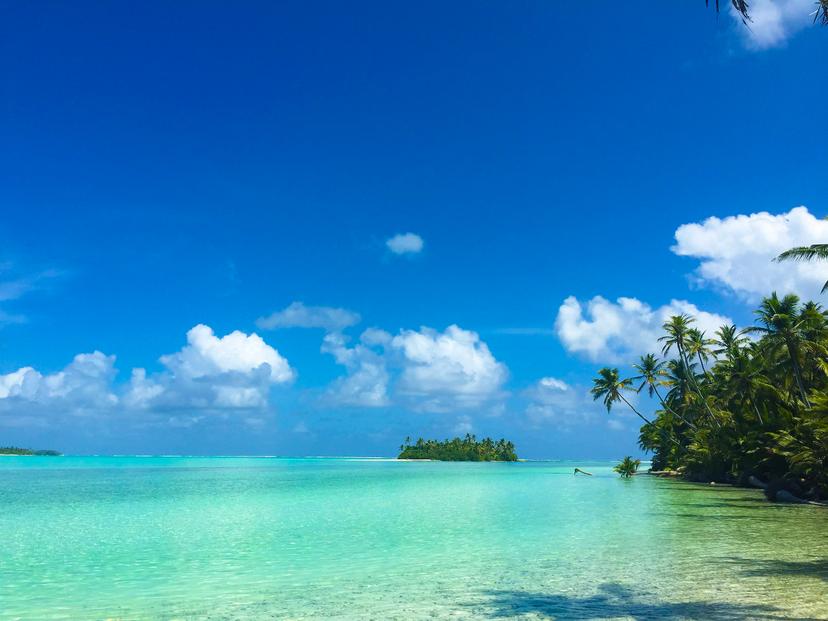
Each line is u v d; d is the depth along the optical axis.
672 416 76.69
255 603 12.27
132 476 76.25
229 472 93.88
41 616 11.41
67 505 35.44
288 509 32.94
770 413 47.53
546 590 13.07
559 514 29.61
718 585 13.19
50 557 18.11
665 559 16.67
